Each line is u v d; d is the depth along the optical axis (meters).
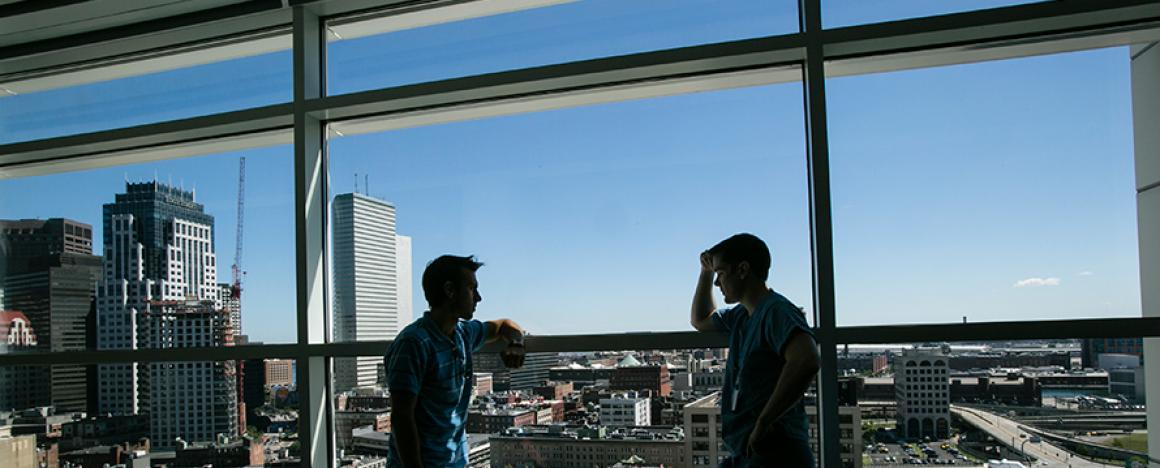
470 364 2.07
